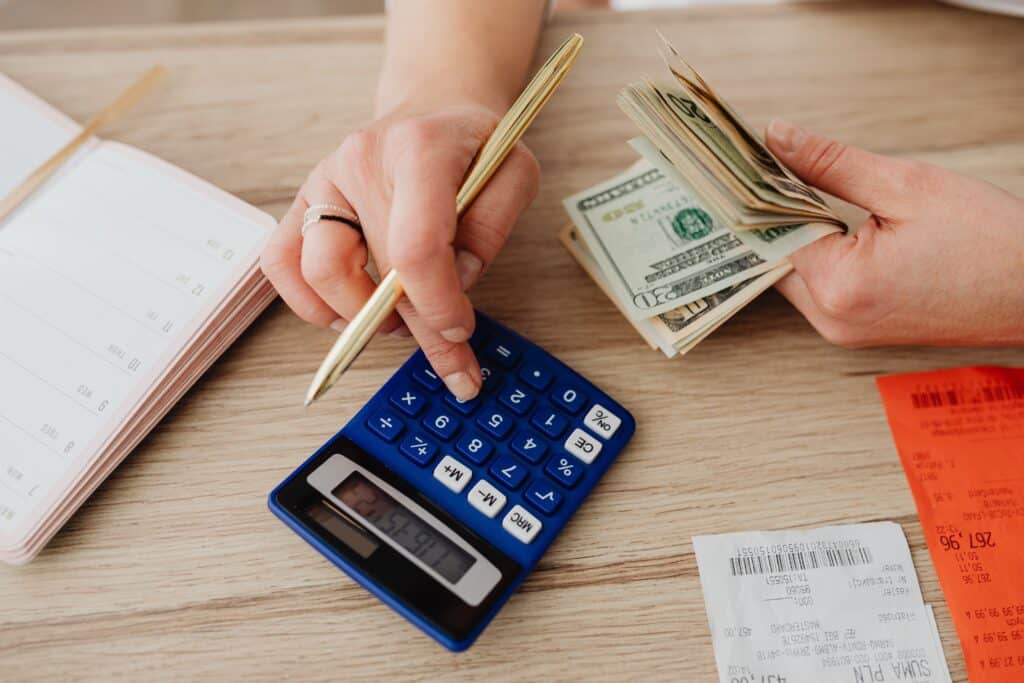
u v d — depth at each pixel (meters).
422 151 0.48
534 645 0.46
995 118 0.71
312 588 0.48
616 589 0.48
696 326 0.55
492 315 0.59
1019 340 0.57
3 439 0.49
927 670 0.46
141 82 0.69
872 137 0.69
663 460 0.53
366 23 0.77
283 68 0.73
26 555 0.47
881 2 0.80
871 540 0.50
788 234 0.51
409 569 0.46
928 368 0.58
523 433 0.52
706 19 0.79
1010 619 0.48
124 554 0.48
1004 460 0.54
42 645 0.45
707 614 0.48
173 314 0.53
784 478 0.53
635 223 0.60
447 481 0.50
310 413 0.54
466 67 0.62
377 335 0.58
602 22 0.78
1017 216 0.53
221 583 0.48
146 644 0.46
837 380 0.57
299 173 0.66
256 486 0.51
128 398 0.50
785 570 0.49
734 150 0.50
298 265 0.52
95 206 0.59
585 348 0.58
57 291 0.54
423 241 0.44
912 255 0.53
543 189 0.66
